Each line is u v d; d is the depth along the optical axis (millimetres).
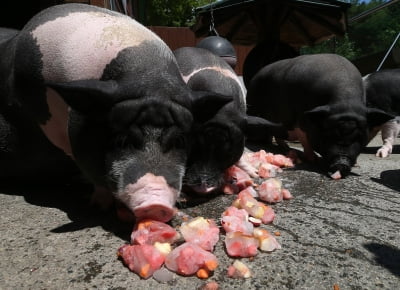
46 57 555
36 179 727
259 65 1693
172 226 516
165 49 543
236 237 438
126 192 437
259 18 1711
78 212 575
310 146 1014
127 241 470
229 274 396
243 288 379
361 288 386
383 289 386
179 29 3012
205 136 636
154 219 445
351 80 917
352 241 492
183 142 474
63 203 619
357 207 628
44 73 555
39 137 652
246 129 708
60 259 426
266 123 736
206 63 742
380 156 1142
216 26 1752
